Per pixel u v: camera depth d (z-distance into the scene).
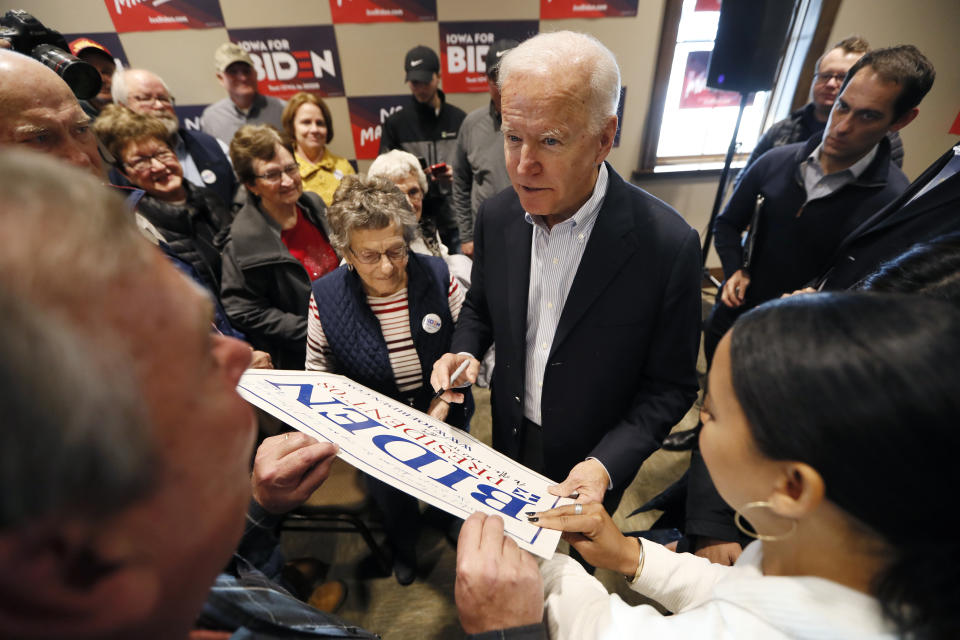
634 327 0.90
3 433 0.15
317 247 1.79
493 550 0.46
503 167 2.25
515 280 0.99
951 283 0.53
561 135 0.72
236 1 2.65
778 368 0.30
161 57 2.79
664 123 3.22
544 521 0.55
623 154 3.26
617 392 0.97
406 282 1.15
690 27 2.91
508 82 0.73
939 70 2.86
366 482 1.37
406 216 1.09
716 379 0.35
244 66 2.53
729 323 1.81
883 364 0.27
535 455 1.19
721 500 0.89
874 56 1.24
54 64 1.08
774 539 0.35
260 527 0.59
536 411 1.11
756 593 0.34
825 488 0.29
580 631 0.40
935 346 0.27
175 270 0.22
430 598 1.46
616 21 2.82
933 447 0.26
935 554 0.27
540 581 0.45
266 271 1.50
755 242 1.64
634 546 0.58
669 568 0.57
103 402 0.16
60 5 2.59
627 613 0.39
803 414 0.29
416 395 1.22
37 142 0.81
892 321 0.28
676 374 0.93
